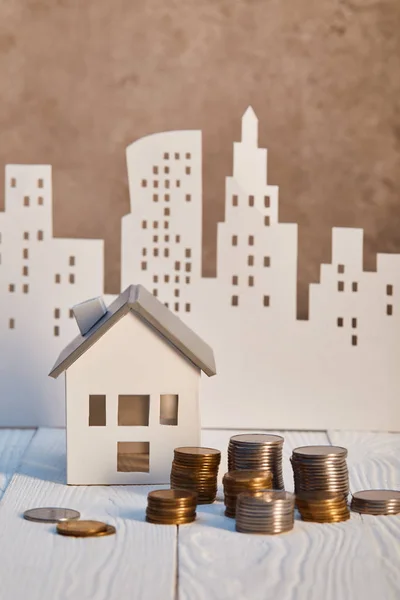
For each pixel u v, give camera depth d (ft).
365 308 5.63
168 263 5.62
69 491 4.13
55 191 5.59
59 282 5.61
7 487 4.20
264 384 5.63
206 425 5.63
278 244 5.63
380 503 3.79
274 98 5.60
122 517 3.72
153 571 3.08
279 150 5.61
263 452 3.93
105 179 5.59
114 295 5.60
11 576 3.03
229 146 5.60
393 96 5.61
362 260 5.64
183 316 5.62
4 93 5.57
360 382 5.62
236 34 5.59
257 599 2.84
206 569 3.10
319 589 2.93
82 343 4.18
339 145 5.62
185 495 3.68
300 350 5.64
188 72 5.59
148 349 4.23
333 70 5.61
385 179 5.64
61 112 5.58
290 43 5.60
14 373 5.59
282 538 3.44
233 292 5.64
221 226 5.62
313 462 3.77
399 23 5.60
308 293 5.65
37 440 5.24
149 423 4.24
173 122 5.59
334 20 5.60
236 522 3.55
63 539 3.41
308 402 5.64
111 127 5.58
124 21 5.58
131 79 5.58
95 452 4.22
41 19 5.57
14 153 5.58
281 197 5.62
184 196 5.61
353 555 3.26
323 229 5.64
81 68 5.58
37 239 5.60
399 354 5.62
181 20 5.58
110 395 4.22
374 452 5.05
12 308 5.60
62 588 2.92
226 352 5.63
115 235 5.60
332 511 3.65
